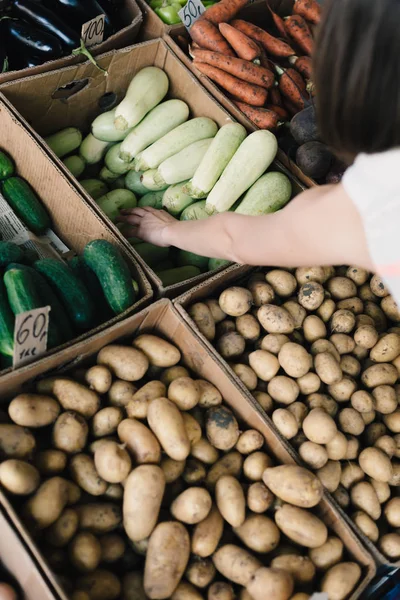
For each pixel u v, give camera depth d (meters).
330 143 0.92
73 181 1.95
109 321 1.63
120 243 1.83
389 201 0.93
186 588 1.38
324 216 1.08
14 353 1.44
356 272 2.08
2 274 1.68
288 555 1.45
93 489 1.44
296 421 1.65
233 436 1.61
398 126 0.80
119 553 1.42
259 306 1.93
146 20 2.56
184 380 1.61
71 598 1.27
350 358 1.90
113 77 2.40
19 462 1.34
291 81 2.46
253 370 1.78
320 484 1.49
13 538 1.24
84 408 1.52
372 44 0.74
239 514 1.47
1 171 2.11
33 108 2.25
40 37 2.25
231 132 2.21
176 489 1.54
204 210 2.20
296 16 2.67
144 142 2.32
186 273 2.17
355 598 1.40
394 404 1.80
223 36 2.44
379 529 1.66
